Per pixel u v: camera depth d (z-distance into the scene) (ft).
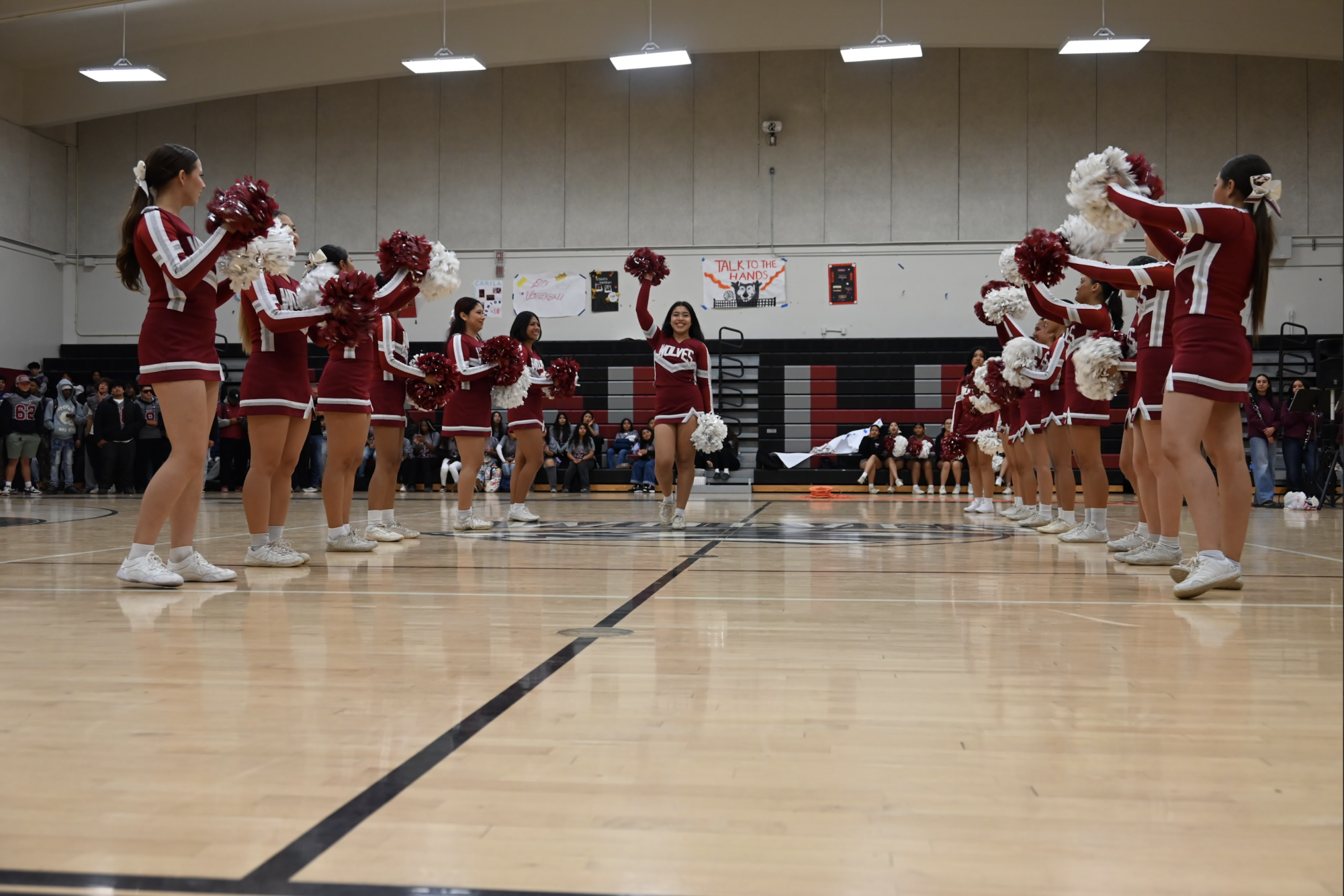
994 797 4.49
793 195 53.67
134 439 45.60
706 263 53.98
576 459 46.88
